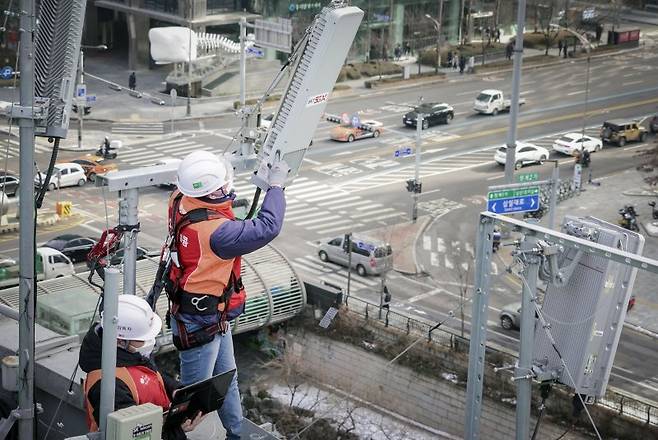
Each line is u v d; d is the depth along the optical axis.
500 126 92.81
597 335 22.56
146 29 101.62
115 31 109.81
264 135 16.89
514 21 118.50
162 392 11.20
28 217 18.47
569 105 100.19
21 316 18.73
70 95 17.34
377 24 106.94
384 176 79.50
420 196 75.50
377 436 44.44
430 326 48.72
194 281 11.44
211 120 89.94
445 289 59.97
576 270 22.36
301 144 14.59
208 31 100.44
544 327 21.39
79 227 67.06
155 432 10.56
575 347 22.62
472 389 20.70
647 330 54.69
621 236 21.61
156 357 41.03
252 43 79.81
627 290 22.41
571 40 118.31
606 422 40.81
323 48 14.08
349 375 47.84
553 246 20.59
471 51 111.31
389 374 46.53
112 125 87.31
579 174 76.12
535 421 41.97
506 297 58.69
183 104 93.44
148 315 11.12
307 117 14.42
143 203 70.44
